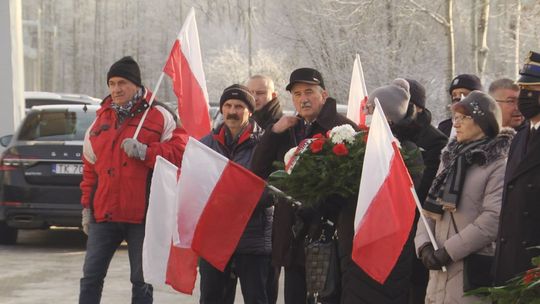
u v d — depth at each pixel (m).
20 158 13.61
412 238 7.15
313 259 6.95
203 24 69.81
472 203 6.38
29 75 76.75
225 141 8.50
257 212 7.96
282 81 46.22
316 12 39.25
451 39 30.67
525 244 5.92
